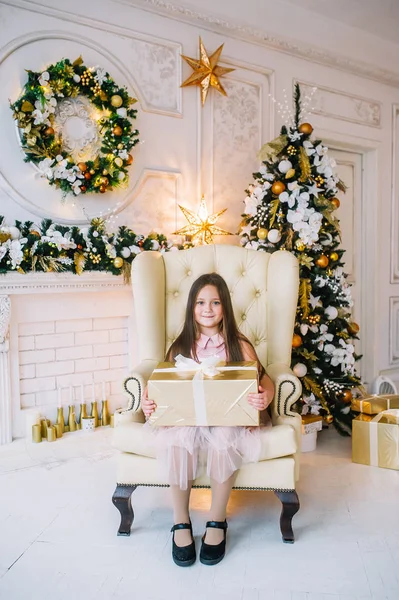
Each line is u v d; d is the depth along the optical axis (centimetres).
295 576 156
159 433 171
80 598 146
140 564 163
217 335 197
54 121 268
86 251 266
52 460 246
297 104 300
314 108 364
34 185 267
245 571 159
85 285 272
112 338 296
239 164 336
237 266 226
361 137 390
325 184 290
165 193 308
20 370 269
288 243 276
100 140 282
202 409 163
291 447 169
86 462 245
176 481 166
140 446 172
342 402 283
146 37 296
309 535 180
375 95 399
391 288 418
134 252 277
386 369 418
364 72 385
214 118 324
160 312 216
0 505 202
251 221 296
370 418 253
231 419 163
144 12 295
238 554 168
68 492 213
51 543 175
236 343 194
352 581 154
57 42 271
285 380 184
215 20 312
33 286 259
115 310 293
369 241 405
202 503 204
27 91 256
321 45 360
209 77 311
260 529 185
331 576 156
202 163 320
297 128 292
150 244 288
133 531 183
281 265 215
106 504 203
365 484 224
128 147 281
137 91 295
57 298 274
